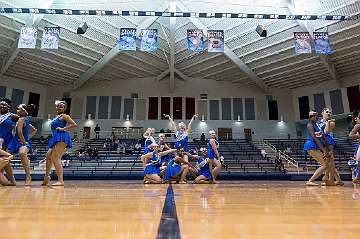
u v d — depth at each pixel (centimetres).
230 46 1942
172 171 629
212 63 2170
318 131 480
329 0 1441
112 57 1967
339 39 1673
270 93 2469
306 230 72
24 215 97
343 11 1471
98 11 1171
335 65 1995
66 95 2412
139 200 169
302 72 2109
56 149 434
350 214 106
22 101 2227
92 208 122
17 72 2105
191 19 1741
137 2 1572
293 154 1772
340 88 2170
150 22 1722
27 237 60
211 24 1766
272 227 76
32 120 2327
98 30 1745
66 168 1356
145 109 2433
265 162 1537
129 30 1309
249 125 2414
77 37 1764
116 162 1466
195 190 313
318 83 2300
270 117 2427
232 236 64
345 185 488
